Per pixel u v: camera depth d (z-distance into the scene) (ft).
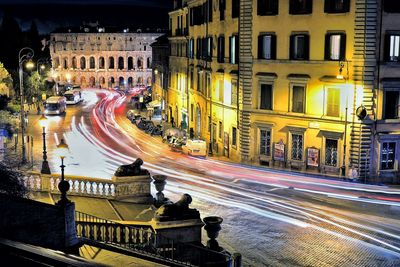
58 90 477.36
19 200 61.00
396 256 87.04
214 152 203.31
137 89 640.99
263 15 164.76
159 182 99.81
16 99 260.83
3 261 41.24
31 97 332.39
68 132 250.57
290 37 159.74
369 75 146.41
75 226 68.39
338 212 113.60
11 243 47.37
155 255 70.08
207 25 211.61
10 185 80.12
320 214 111.75
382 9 145.28
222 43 192.54
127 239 73.77
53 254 45.52
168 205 77.30
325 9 151.02
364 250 89.76
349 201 123.54
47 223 62.59
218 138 200.13
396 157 152.15
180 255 74.08
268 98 167.43
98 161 176.24
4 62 328.08
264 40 166.81
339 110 151.53
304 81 157.48
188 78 252.83
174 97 289.53
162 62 329.93
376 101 148.15
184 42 262.47
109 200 98.02
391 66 147.84
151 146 213.87
